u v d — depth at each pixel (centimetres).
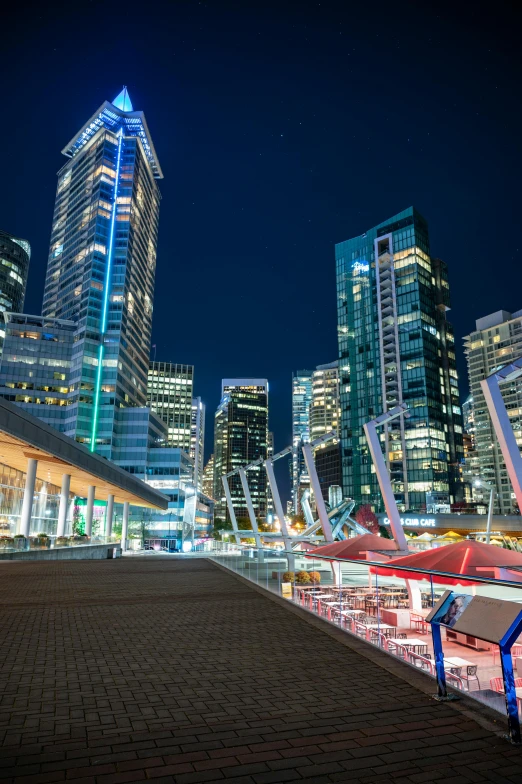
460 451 16162
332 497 12725
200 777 426
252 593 1725
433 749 485
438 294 17062
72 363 13050
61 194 16638
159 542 12094
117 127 16375
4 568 2689
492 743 499
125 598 1586
